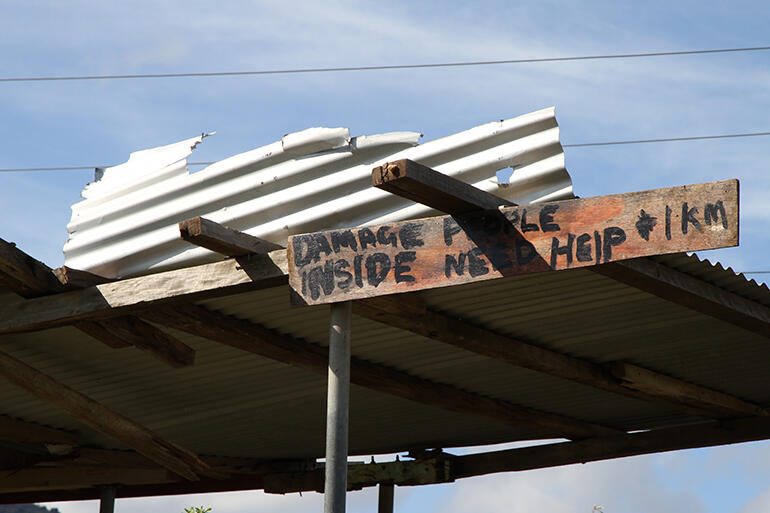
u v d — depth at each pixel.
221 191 7.91
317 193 7.59
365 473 13.58
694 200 6.19
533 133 7.03
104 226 8.28
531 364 9.66
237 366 10.12
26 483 12.94
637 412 12.36
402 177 6.35
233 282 7.53
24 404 10.82
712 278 7.86
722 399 11.39
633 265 7.10
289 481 13.80
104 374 10.18
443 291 8.30
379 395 11.32
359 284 7.08
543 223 6.63
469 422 12.56
